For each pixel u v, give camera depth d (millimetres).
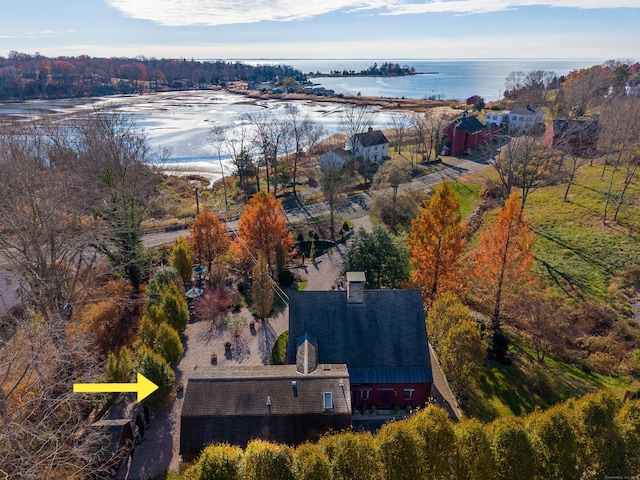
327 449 21141
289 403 27312
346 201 78875
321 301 33969
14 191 34000
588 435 22547
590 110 125938
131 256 46281
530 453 21109
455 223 39719
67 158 49781
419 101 198375
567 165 79125
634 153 73188
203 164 111125
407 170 85125
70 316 42969
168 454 28125
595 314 43125
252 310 46000
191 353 39094
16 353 24875
